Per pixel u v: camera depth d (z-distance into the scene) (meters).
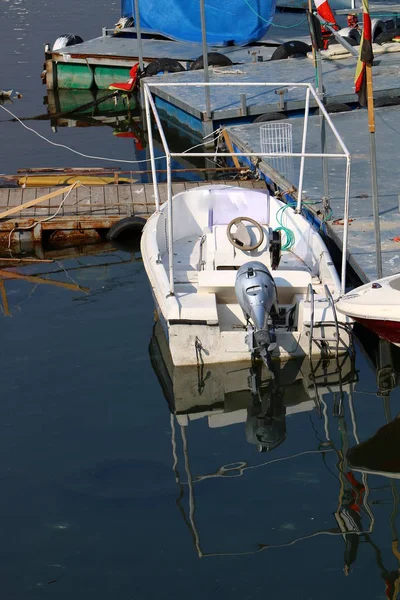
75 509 7.48
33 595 6.50
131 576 6.66
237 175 16.12
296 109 18.67
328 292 9.81
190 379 9.70
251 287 9.46
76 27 33.78
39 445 8.45
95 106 23.91
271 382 9.59
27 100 24.62
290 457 8.16
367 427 8.62
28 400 9.31
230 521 7.26
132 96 24.16
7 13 37.69
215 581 6.58
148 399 9.29
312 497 7.54
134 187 15.03
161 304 10.19
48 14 37.09
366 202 13.02
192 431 8.67
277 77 20.69
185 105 19.39
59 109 23.66
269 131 16.58
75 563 6.82
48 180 15.73
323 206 12.59
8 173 17.91
